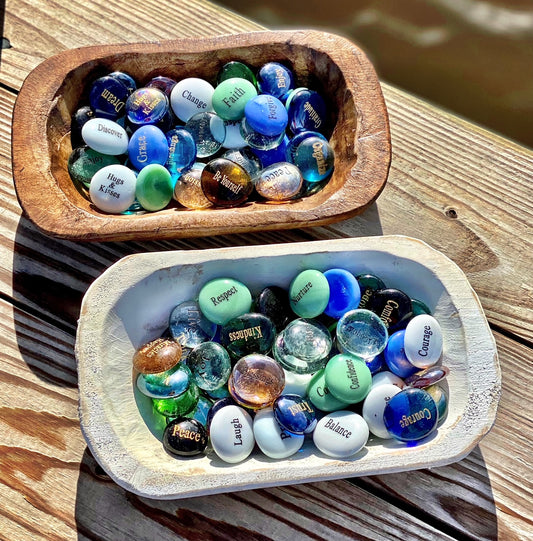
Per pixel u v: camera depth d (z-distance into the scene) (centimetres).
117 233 70
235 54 83
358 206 73
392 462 63
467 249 86
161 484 62
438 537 72
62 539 70
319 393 70
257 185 80
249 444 67
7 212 83
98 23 94
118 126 82
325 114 85
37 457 73
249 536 71
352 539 72
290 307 76
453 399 69
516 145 91
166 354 68
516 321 83
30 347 78
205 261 70
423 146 90
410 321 71
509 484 74
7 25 93
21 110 76
